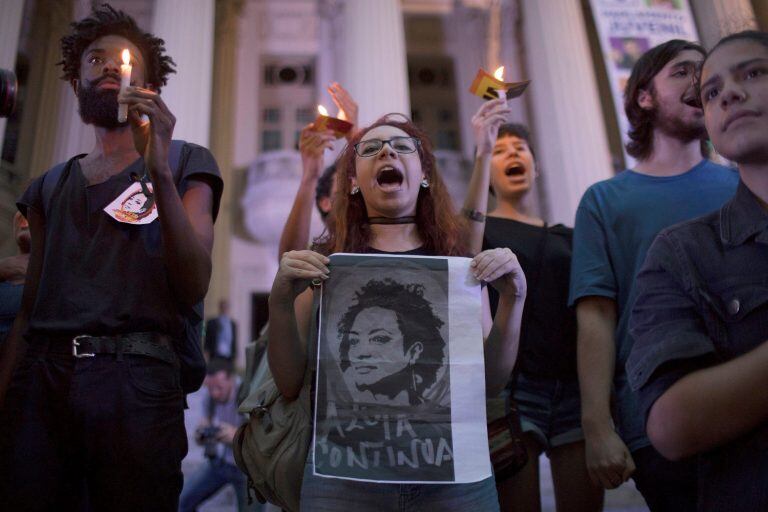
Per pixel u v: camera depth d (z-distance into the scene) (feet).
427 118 46.39
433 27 47.34
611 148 39.42
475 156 7.39
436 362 4.49
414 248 5.43
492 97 7.70
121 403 4.56
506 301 4.73
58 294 4.89
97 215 5.21
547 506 13.66
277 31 46.44
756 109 3.59
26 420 4.57
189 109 29.94
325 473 4.24
